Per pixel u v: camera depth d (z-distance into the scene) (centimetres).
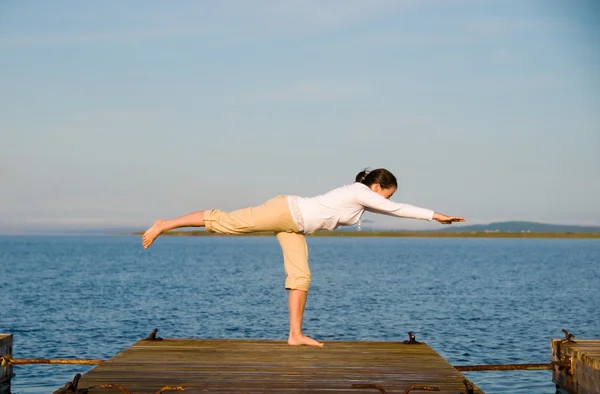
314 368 623
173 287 3522
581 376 747
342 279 4247
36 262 6756
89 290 3312
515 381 1188
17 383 1144
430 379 583
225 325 2011
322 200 693
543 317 2280
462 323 2088
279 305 2589
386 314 2298
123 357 664
